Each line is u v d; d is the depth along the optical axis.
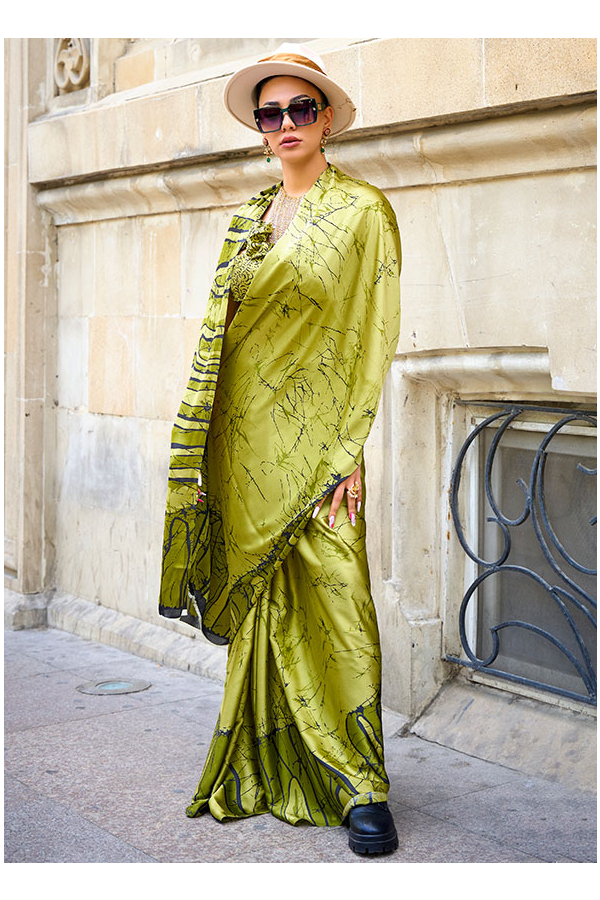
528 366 3.64
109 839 3.14
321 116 3.18
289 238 3.09
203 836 3.15
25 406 6.01
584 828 3.17
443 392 4.08
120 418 5.57
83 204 5.65
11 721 4.29
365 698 3.10
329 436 3.15
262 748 3.29
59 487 6.09
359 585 3.12
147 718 4.32
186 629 5.15
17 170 6.02
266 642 3.29
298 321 3.12
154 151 5.00
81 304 5.85
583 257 3.39
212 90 4.66
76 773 3.69
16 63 5.98
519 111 3.46
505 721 3.81
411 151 3.78
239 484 3.26
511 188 3.60
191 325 5.08
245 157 4.64
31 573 6.07
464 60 3.54
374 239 3.07
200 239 5.01
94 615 5.73
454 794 3.43
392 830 3.02
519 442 3.90
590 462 3.67
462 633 4.05
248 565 3.27
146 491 5.40
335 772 3.09
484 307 3.70
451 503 4.07
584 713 3.64
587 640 3.67
